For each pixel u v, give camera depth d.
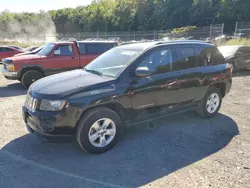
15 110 6.09
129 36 39.69
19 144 4.16
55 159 3.66
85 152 3.86
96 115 3.69
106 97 3.72
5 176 3.21
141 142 4.20
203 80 4.95
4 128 4.87
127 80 3.96
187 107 4.89
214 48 5.33
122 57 4.38
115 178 3.17
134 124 4.20
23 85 8.92
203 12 51.53
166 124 5.02
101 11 73.56
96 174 3.26
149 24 62.69
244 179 3.12
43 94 3.63
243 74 11.09
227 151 3.87
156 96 4.29
